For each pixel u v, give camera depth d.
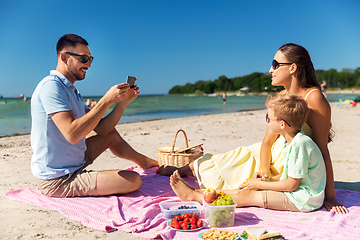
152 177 3.89
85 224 2.46
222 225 2.39
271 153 3.19
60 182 3.04
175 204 2.79
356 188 3.61
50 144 2.97
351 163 4.92
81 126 2.76
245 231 2.19
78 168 3.14
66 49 3.04
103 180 3.02
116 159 5.40
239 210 2.78
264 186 2.79
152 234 2.27
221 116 17.05
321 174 2.70
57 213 2.73
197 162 3.46
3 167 4.79
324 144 2.84
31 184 3.79
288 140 2.82
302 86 2.99
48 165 3.01
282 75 3.02
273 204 2.75
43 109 2.93
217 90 155.38
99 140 3.59
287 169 2.76
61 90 2.92
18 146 7.14
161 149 4.45
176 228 2.33
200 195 2.83
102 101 2.83
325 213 2.65
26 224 2.48
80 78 3.21
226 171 3.23
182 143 7.24
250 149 3.32
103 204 2.87
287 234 2.24
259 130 9.90
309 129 2.90
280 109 2.68
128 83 3.14
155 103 44.38
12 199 3.08
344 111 17.73
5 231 2.34
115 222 2.45
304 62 2.94
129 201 2.97
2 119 16.70
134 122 14.10
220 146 6.72
